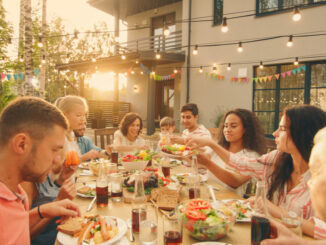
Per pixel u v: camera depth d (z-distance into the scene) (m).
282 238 0.83
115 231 1.28
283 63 7.53
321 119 1.51
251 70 8.12
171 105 11.43
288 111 1.58
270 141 3.54
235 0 8.30
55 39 13.80
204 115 9.24
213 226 1.21
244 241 1.25
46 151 0.97
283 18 7.45
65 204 1.40
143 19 12.72
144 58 8.86
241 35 8.29
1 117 0.94
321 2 6.76
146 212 1.20
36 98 1.03
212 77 9.00
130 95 13.06
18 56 9.53
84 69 11.51
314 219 1.33
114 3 11.59
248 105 8.23
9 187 0.98
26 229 1.04
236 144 2.60
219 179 2.24
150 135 9.35
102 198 1.68
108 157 3.22
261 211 1.16
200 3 9.23
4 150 0.93
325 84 6.96
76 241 1.22
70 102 2.65
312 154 0.81
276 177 1.75
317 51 6.93
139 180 1.48
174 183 2.13
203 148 2.88
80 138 3.26
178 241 1.13
